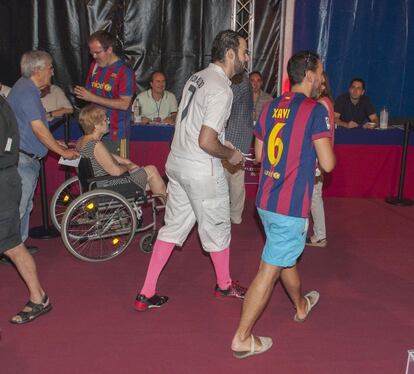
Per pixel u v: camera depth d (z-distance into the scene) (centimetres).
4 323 357
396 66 796
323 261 479
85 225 519
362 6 771
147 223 561
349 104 710
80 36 750
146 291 378
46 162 627
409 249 514
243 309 319
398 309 393
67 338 342
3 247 329
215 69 335
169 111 704
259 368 316
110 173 460
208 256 482
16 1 734
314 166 300
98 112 454
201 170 343
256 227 563
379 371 317
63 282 422
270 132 307
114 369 312
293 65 307
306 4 761
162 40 767
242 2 764
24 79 411
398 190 662
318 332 358
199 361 322
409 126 639
